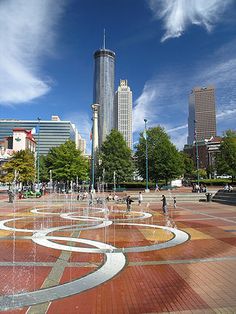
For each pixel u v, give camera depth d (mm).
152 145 63906
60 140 128750
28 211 26828
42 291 7203
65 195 52062
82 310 6164
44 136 128750
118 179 63531
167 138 64688
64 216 22703
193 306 6352
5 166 59719
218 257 10359
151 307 6320
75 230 16062
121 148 64688
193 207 30250
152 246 12102
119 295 6961
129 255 10672
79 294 7023
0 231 15789
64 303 6516
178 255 10656
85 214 24234
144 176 65312
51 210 27781
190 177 112125
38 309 6207
